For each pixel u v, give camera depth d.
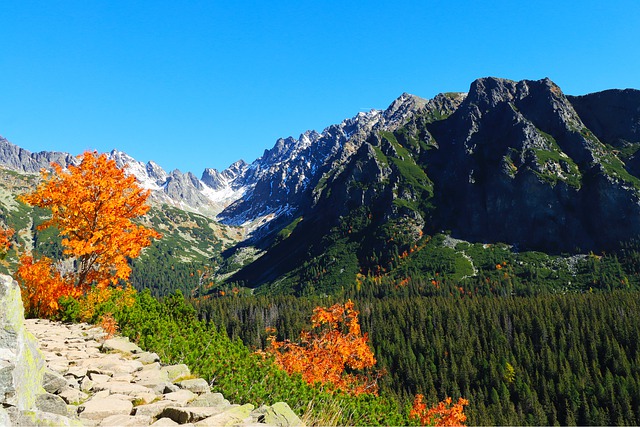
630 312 135.38
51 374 6.43
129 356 10.72
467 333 137.88
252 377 9.86
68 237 20.45
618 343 123.94
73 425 4.88
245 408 6.68
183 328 14.30
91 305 17.73
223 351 11.03
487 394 112.44
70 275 20.11
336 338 19.14
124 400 6.62
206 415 6.07
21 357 5.03
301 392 9.70
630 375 107.44
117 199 20.97
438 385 119.50
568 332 130.12
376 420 10.93
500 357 125.12
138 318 15.56
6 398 4.34
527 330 135.88
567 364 114.31
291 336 128.75
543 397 109.62
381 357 125.69
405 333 146.00
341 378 17.20
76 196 19.69
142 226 21.95
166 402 6.66
